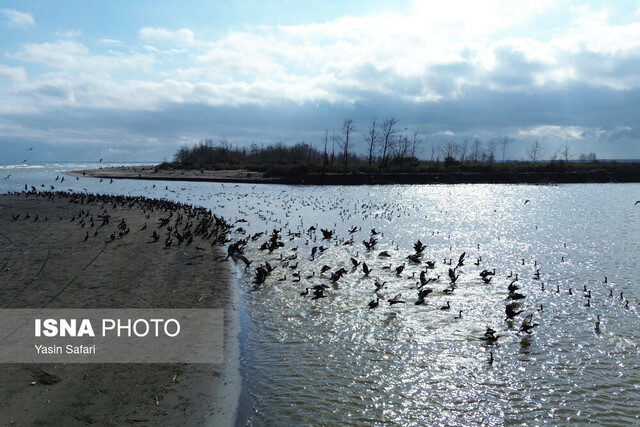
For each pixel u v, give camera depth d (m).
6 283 19.02
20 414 9.56
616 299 18.92
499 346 14.18
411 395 11.26
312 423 9.95
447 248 29.84
